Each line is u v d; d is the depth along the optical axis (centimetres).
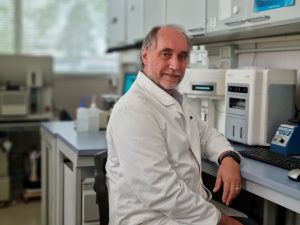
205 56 230
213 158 164
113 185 151
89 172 198
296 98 205
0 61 373
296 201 122
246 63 251
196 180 154
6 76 376
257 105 181
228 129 195
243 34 222
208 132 175
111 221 153
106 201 156
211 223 135
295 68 210
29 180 369
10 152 422
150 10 294
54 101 444
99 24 468
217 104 208
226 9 201
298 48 207
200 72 203
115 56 479
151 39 153
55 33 451
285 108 186
